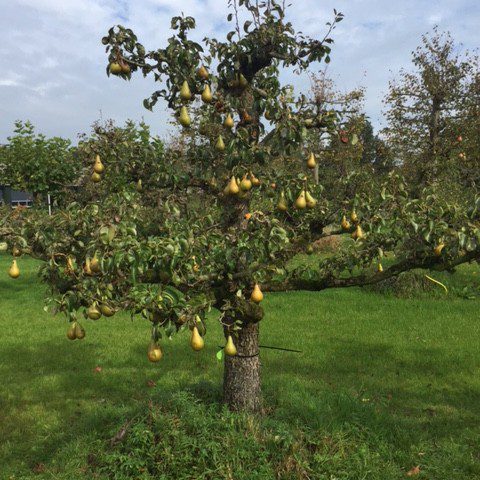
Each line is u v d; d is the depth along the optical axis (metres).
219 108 4.12
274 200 4.53
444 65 14.33
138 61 4.09
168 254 3.03
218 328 8.61
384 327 8.58
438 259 3.98
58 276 3.26
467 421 5.14
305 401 4.93
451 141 13.73
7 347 7.81
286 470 3.86
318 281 4.41
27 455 4.62
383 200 4.10
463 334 8.09
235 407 4.67
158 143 4.69
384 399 5.52
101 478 3.90
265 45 4.21
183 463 3.86
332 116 4.21
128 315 9.60
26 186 12.82
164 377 6.44
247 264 3.71
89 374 6.62
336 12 4.33
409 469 4.14
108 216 3.41
